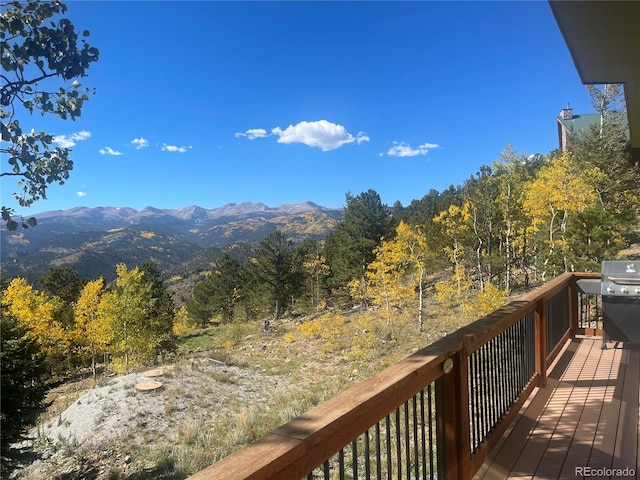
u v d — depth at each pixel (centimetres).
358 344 1655
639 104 398
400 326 2019
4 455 675
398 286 2014
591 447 267
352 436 132
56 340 2622
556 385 381
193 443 741
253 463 95
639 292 449
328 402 133
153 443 754
